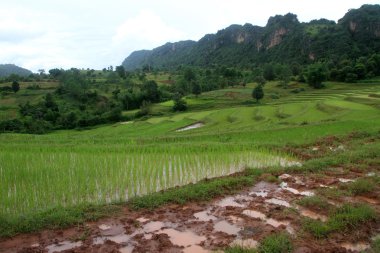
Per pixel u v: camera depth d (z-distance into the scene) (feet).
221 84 378.73
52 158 66.03
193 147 75.25
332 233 34.14
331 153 70.74
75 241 33.58
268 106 210.38
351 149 73.31
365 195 45.19
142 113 272.31
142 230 35.94
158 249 31.76
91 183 50.47
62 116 278.05
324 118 134.51
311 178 53.72
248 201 44.27
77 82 367.25
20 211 40.98
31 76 485.97
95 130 227.40
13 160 63.31
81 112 297.94
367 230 34.78
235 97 304.09
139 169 58.23
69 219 37.17
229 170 60.23
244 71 513.04
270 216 39.06
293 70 420.36
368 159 62.03
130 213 40.32
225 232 35.17
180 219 38.60
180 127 169.89
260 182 52.37
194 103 287.28
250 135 98.43
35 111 294.25
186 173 57.72
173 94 339.57
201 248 31.99
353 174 55.06
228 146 76.28
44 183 50.24
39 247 32.27
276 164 64.49
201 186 47.47
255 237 33.81
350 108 151.43
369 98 184.96
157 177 54.95
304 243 32.19
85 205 41.22
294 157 70.74
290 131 100.89
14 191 47.44
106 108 310.04
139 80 450.71
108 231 35.73
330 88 310.24
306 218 37.11
